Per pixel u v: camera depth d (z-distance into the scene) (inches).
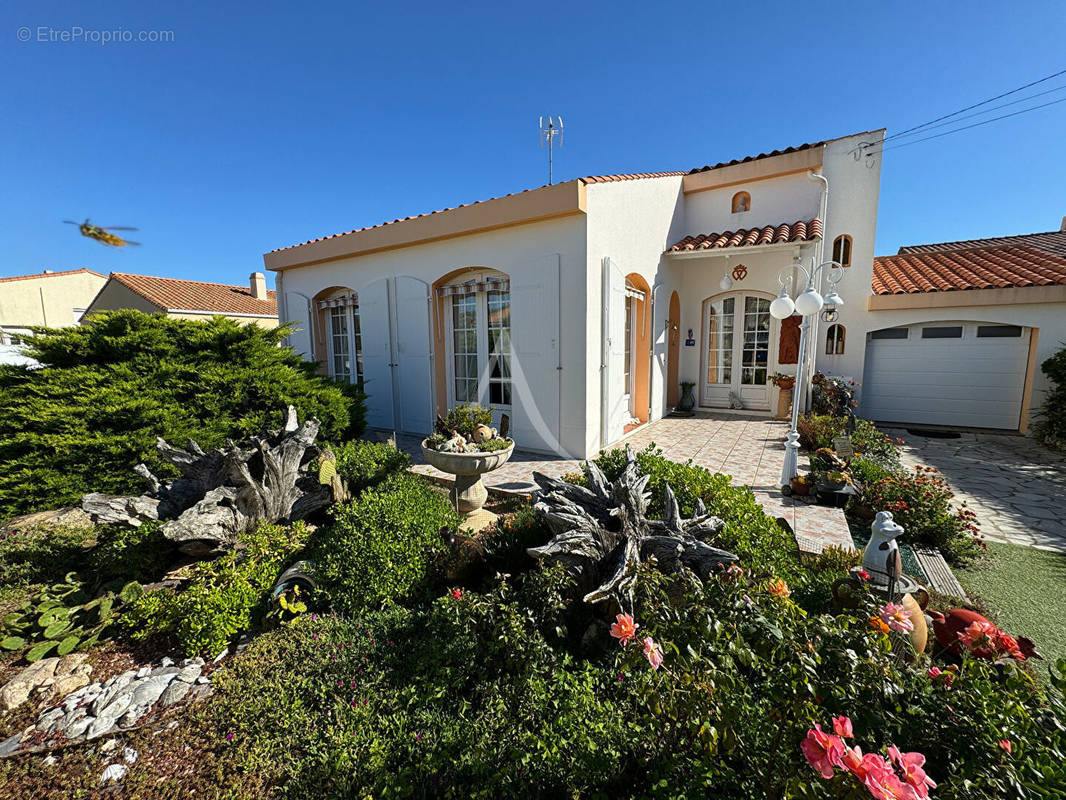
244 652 115.6
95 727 93.9
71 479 203.0
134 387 228.1
